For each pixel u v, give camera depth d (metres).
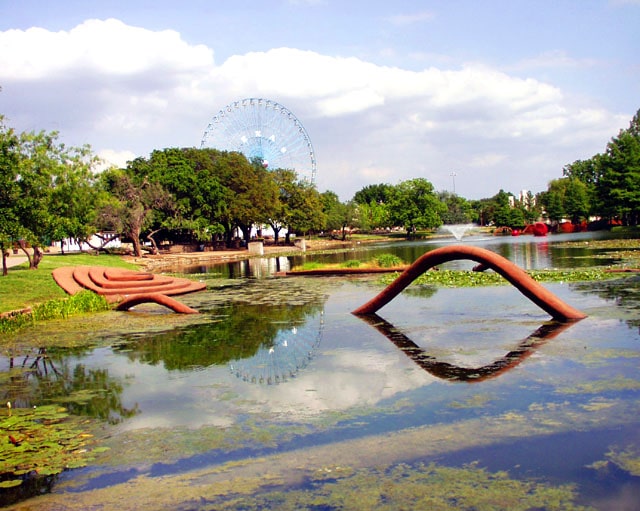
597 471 4.55
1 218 17.52
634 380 6.78
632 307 11.80
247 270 30.48
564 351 8.36
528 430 5.42
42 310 14.55
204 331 11.79
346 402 6.58
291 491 4.46
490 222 109.75
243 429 5.88
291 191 65.12
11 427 6.26
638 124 74.25
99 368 8.95
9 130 17.84
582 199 74.06
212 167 56.06
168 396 7.22
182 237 58.94
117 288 18.94
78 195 32.72
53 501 4.49
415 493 4.33
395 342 9.75
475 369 7.70
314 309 14.38
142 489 4.62
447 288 17.23
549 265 23.53
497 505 4.10
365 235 93.81
